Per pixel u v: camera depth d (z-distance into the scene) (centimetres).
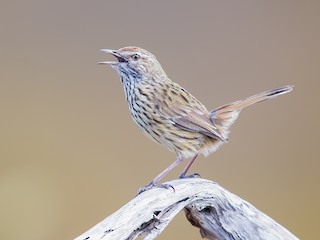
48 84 1652
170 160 1470
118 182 1432
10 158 1490
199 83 1636
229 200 841
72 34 1745
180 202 814
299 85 1619
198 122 941
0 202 1408
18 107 1596
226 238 848
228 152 1492
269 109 1581
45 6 1759
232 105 968
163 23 1758
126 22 1756
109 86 1656
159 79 982
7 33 1733
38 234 1378
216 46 1720
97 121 1570
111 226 757
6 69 1681
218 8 1792
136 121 980
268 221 842
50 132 1540
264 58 1684
